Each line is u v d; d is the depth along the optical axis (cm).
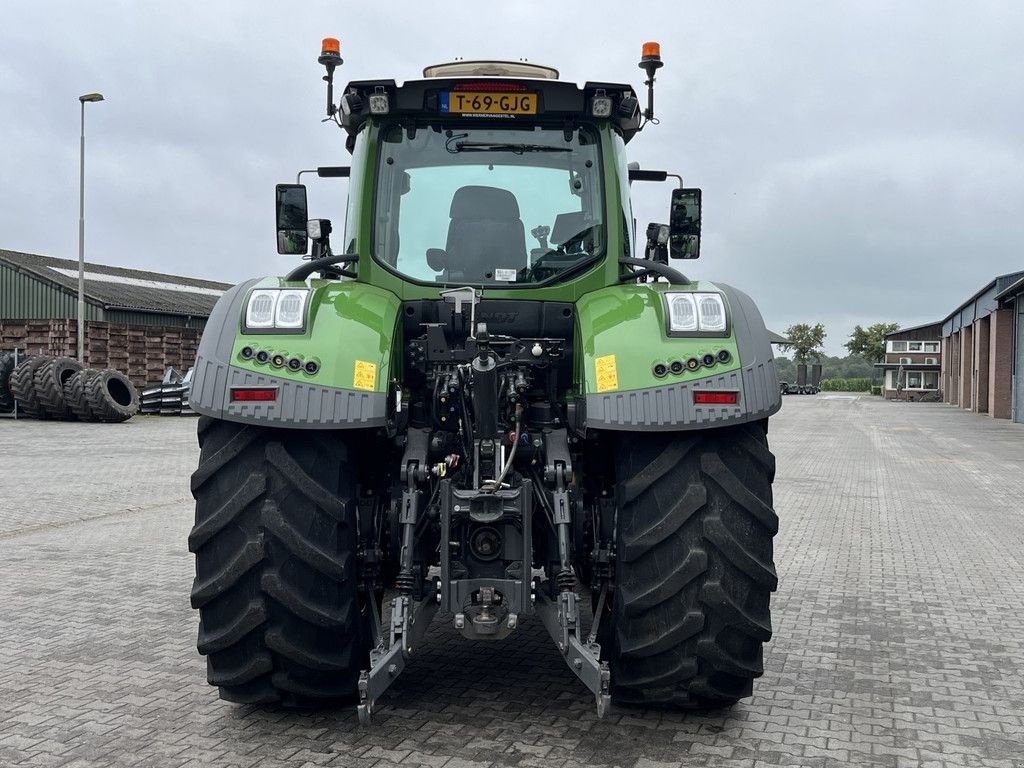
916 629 539
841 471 1470
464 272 422
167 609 566
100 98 2573
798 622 554
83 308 2741
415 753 346
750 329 360
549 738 361
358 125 440
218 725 374
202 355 346
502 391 383
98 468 1337
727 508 347
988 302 3559
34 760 342
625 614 351
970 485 1280
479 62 451
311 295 360
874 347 9981
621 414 345
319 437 352
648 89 448
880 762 348
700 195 488
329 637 352
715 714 391
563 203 427
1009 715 400
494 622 345
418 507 365
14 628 523
